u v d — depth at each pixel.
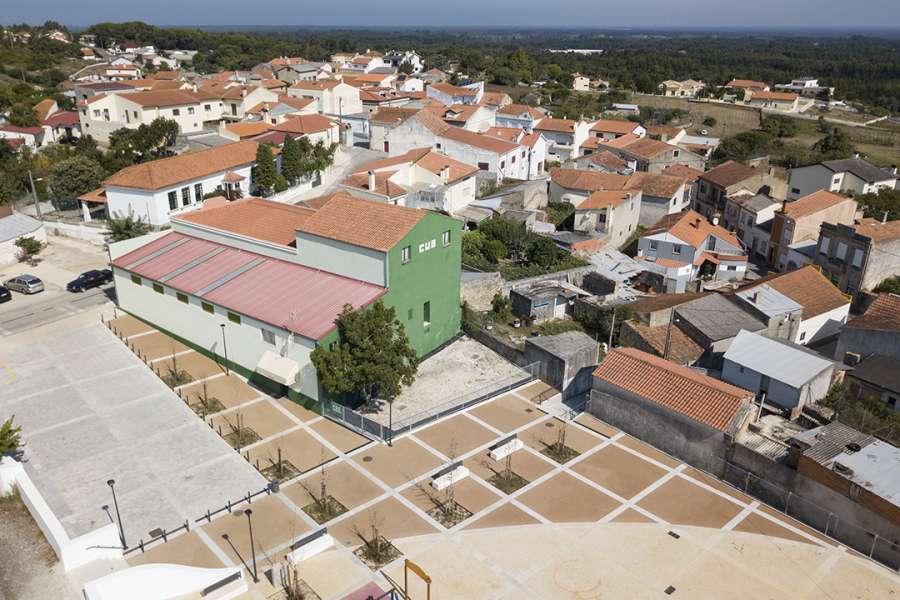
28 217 71.50
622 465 37.53
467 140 96.88
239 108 124.44
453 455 37.91
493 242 69.00
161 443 38.16
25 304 56.62
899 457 33.75
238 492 34.38
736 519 33.56
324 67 187.88
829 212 79.31
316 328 40.62
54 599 27.44
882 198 95.12
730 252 75.62
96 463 36.31
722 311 54.00
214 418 40.78
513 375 47.06
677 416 37.91
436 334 50.12
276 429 39.88
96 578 28.50
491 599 28.22
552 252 67.75
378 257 43.41
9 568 29.06
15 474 33.81
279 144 96.88
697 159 116.94
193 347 49.38
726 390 38.38
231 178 79.31
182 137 108.06
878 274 69.88
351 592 28.31
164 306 50.44
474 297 58.59
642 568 30.23
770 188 101.19
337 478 35.66
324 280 46.03
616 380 41.00
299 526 32.09
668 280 68.38
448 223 47.97
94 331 51.66
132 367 46.41
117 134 99.62
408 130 100.19
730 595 28.97
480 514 33.25
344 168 102.44
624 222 83.56
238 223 54.12
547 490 35.22
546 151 120.75
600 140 129.25
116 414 40.84
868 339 51.66
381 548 30.75
